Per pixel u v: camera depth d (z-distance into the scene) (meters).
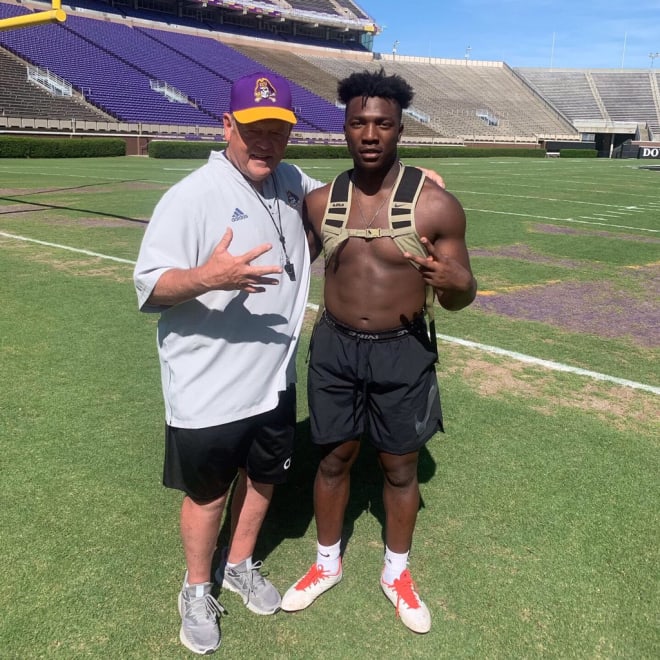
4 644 2.32
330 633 2.44
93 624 2.43
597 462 3.68
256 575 2.61
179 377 2.28
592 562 2.84
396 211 2.27
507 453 3.76
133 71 43.94
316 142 45.69
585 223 14.04
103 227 11.04
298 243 2.44
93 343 5.34
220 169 2.22
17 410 4.09
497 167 36.47
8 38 39.72
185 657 2.30
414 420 2.43
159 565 2.75
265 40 59.16
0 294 6.65
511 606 2.58
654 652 2.37
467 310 6.79
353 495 3.36
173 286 2.06
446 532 3.02
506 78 72.44
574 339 5.92
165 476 2.41
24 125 32.94
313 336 2.55
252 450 2.44
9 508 3.10
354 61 64.19
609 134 68.44
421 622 2.44
